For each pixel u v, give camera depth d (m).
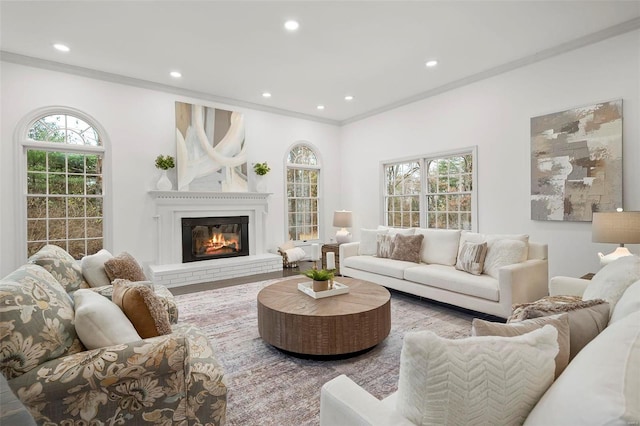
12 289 1.21
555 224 3.85
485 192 4.52
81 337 1.32
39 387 1.13
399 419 0.85
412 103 5.49
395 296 4.16
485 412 0.77
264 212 5.82
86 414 1.19
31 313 1.21
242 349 2.63
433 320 3.25
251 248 5.71
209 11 3.03
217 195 5.29
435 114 5.14
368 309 2.49
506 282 2.93
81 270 2.43
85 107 4.30
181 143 5.00
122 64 4.17
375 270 4.27
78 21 3.17
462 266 3.56
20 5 2.90
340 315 2.38
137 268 2.72
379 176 6.14
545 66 3.88
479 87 4.55
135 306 1.53
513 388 0.79
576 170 3.62
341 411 0.97
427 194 5.38
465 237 3.89
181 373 1.35
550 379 0.84
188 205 5.04
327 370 2.30
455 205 5.00
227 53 3.88
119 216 4.56
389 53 3.89
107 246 4.48
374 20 3.20
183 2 2.89
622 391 0.60
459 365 0.76
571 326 1.10
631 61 3.26
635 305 1.11
